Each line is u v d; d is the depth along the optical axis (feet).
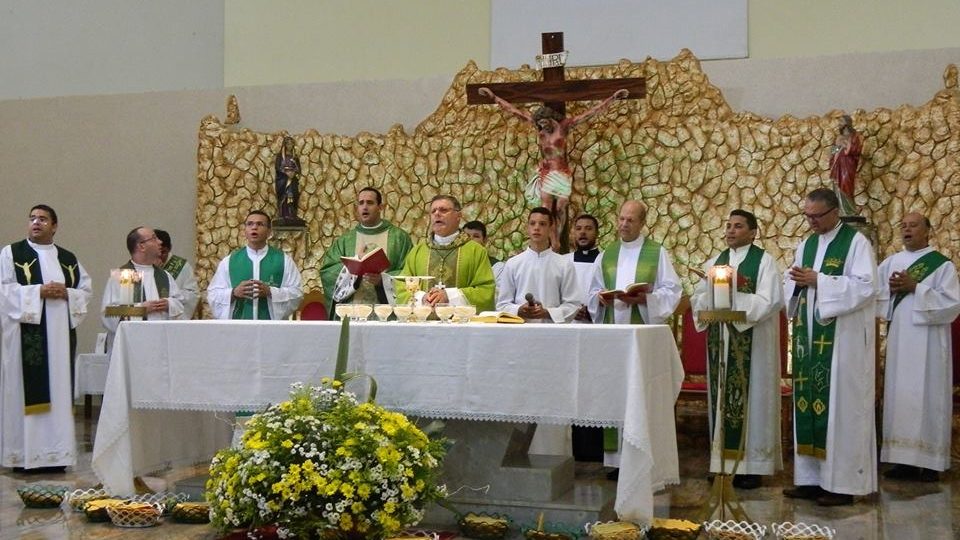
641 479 13.78
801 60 26.66
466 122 28.22
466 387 14.53
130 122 31.27
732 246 19.86
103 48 34.71
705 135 26.50
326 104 29.91
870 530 15.78
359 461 13.03
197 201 29.68
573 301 21.39
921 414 20.80
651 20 29.58
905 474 21.20
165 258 26.68
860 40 28.60
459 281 18.37
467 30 32.22
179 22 34.60
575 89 26.22
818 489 18.47
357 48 33.30
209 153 29.43
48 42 34.63
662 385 15.15
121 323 16.14
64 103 31.78
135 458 16.55
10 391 20.67
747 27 29.04
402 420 13.64
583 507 14.96
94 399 30.89
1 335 21.07
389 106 29.48
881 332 25.29
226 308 22.24
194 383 15.69
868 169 25.31
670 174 26.68
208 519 15.31
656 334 14.98
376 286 17.85
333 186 28.94
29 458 20.51
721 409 15.70
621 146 26.99
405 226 28.40
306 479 12.89
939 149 24.77
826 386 17.93
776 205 25.89
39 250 21.63
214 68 34.50
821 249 18.66
